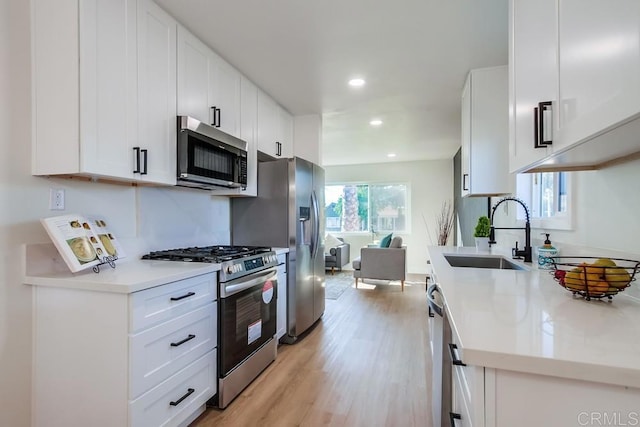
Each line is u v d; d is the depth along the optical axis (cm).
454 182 659
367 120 395
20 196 143
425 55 233
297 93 306
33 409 147
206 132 209
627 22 63
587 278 101
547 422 64
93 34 143
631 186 114
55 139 142
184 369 164
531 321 84
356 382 225
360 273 536
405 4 177
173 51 191
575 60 84
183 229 245
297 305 299
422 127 425
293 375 235
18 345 143
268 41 216
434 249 280
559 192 185
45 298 146
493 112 248
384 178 718
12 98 140
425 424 178
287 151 360
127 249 195
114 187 187
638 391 59
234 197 308
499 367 65
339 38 213
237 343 206
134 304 135
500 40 213
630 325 81
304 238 316
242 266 210
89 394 139
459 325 81
